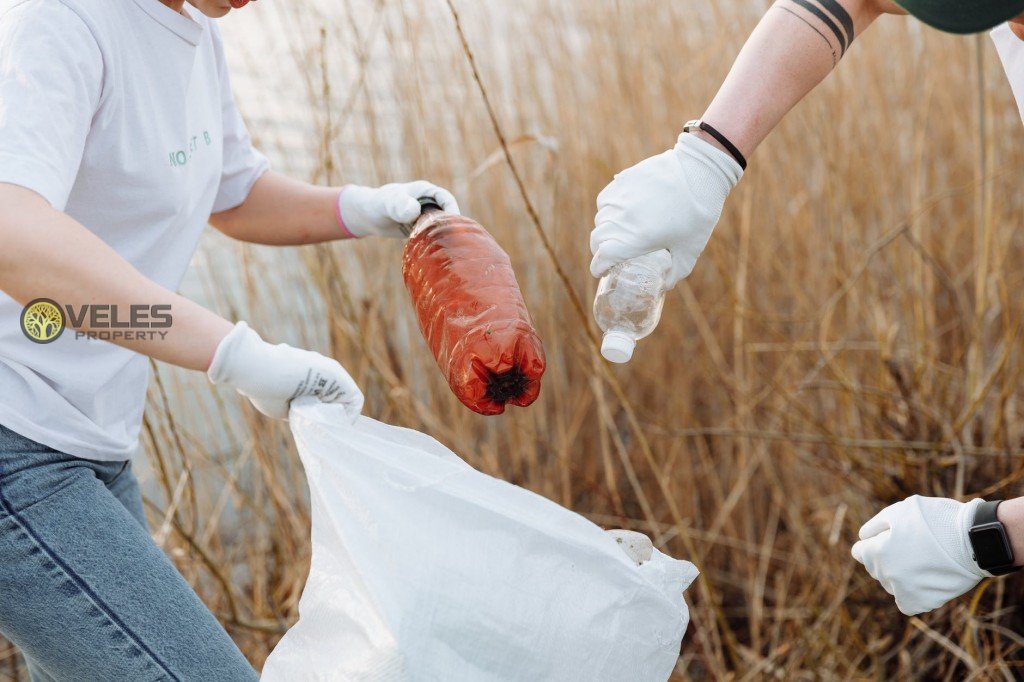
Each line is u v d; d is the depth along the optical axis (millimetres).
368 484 984
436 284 1121
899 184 2650
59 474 1025
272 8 2703
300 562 2020
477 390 1061
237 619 1815
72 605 993
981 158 2055
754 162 2424
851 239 2451
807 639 1907
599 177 2559
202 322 986
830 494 2307
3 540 986
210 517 2188
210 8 1093
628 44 2734
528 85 2730
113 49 1002
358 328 2064
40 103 910
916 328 2154
